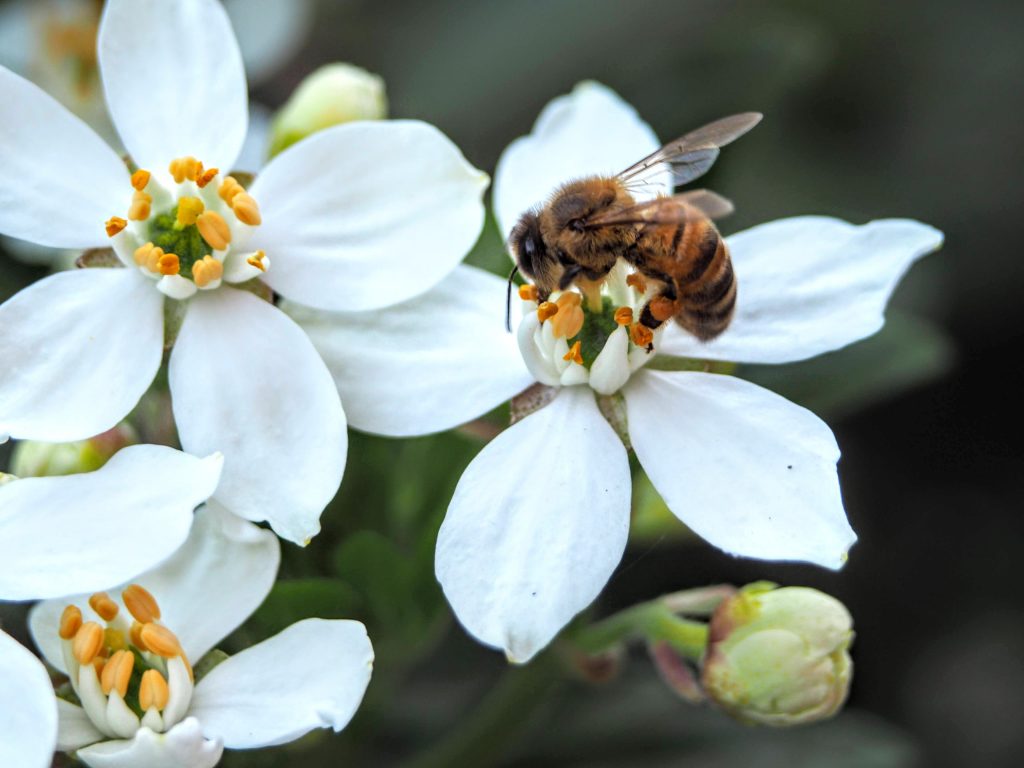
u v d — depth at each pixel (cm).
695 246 15
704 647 15
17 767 13
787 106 20
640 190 15
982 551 19
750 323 15
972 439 20
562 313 15
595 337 15
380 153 15
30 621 14
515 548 14
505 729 16
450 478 16
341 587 15
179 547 14
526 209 15
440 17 20
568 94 20
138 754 14
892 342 17
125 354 15
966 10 20
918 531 19
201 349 15
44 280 15
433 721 18
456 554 14
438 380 15
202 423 14
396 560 16
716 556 19
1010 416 20
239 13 19
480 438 15
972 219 20
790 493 14
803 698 15
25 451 15
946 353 17
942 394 20
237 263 15
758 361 15
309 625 14
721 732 18
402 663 16
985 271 20
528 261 15
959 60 20
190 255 15
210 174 15
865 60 20
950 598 19
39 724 13
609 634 16
